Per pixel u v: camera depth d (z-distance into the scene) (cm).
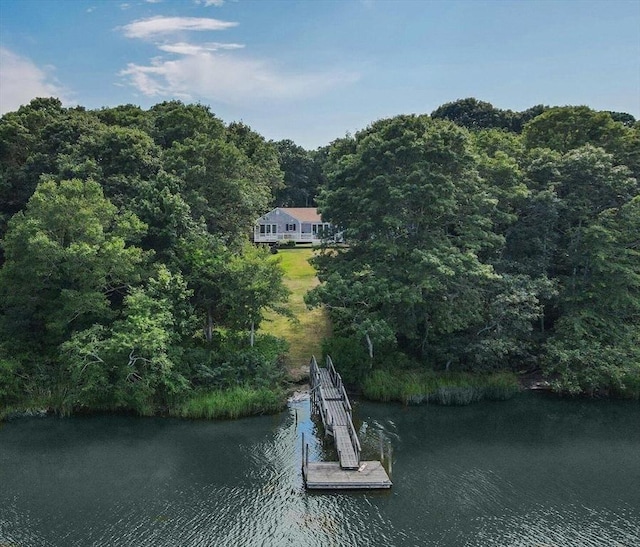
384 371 2983
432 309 3016
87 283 2678
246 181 4062
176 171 3600
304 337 3519
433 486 2003
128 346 2450
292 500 1889
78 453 2234
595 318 3030
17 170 3769
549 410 2786
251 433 2441
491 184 3288
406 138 2931
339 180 3275
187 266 2958
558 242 3347
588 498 1934
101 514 1788
